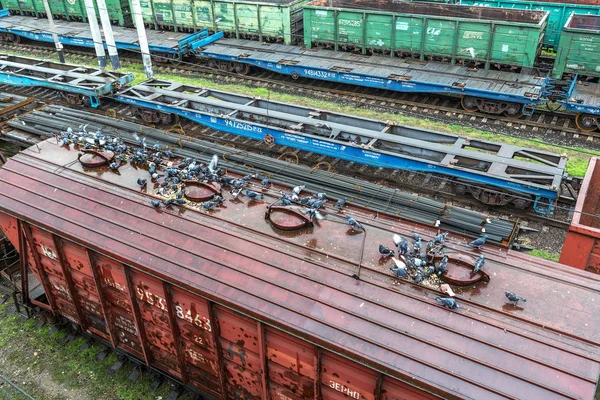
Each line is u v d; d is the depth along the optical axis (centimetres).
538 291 698
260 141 1805
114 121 1625
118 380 1005
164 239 840
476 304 681
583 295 688
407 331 656
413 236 812
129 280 859
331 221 860
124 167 1032
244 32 2525
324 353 695
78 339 1099
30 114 1697
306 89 2222
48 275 1040
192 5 2573
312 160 1681
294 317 698
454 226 1070
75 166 1041
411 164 1425
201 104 1809
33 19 3120
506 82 1886
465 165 1432
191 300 796
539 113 1941
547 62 2300
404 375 618
